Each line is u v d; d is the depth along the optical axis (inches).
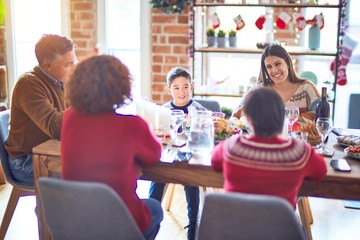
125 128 71.1
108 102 69.8
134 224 68.9
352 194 76.3
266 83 124.3
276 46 121.3
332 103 161.0
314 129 94.3
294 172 65.9
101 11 176.9
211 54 180.7
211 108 125.0
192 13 164.1
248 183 66.5
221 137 91.7
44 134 104.3
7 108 174.9
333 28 169.6
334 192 77.0
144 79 176.6
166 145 89.7
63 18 178.4
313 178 70.9
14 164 105.8
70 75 71.5
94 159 70.3
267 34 165.9
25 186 105.3
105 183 70.8
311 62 174.4
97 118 70.8
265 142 67.7
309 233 105.2
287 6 156.8
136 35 180.4
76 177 71.4
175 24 168.1
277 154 66.3
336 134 101.0
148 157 74.2
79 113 71.8
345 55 163.9
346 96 173.0
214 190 130.6
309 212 125.3
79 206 67.6
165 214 131.4
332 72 165.3
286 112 92.7
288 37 171.9
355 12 169.0
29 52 185.8
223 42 164.4
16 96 101.6
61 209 69.3
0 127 106.6
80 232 70.5
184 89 116.4
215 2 160.6
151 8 169.6
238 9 173.8
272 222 63.2
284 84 123.4
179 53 169.9
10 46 181.2
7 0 177.9
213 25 164.1
